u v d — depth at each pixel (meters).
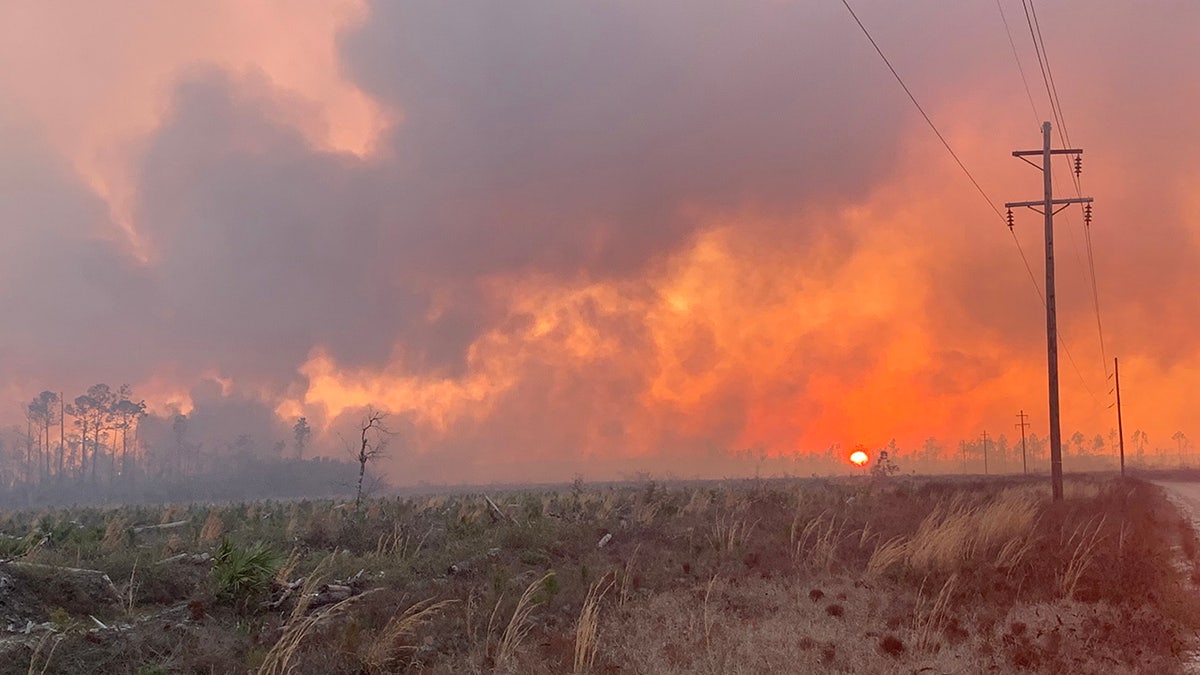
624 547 19.52
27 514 38.53
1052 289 31.19
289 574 15.06
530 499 35.94
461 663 10.07
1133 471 126.25
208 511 34.00
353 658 10.45
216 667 10.33
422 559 17.77
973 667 9.45
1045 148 31.72
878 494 35.12
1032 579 14.73
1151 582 14.23
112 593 13.55
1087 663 9.71
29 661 9.98
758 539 20.20
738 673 9.09
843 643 10.56
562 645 10.48
